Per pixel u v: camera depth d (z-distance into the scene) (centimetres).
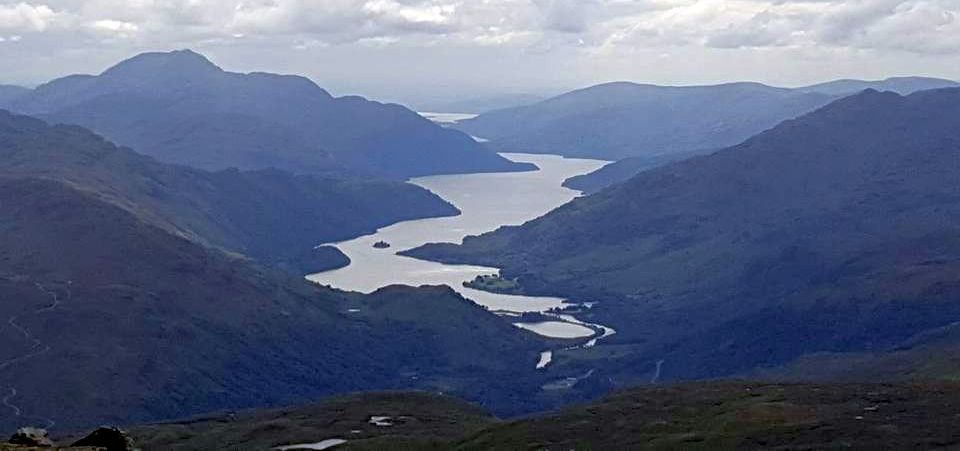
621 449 14062
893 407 14562
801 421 13925
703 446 13425
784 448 12444
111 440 9125
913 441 12088
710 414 15750
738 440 13400
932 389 16075
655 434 14788
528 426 16562
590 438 15088
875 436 12506
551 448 14700
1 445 8669
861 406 14838
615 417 16488
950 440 11988
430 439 17350
